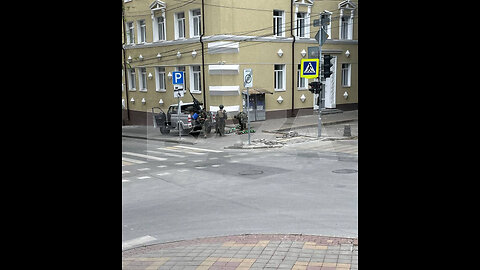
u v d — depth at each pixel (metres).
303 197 8.18
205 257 5.09
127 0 29.06
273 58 24.83
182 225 6.70
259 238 5.73
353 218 6.64
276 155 14.56
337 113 28.11
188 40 24.66
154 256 5.25
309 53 20.69
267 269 4.58
